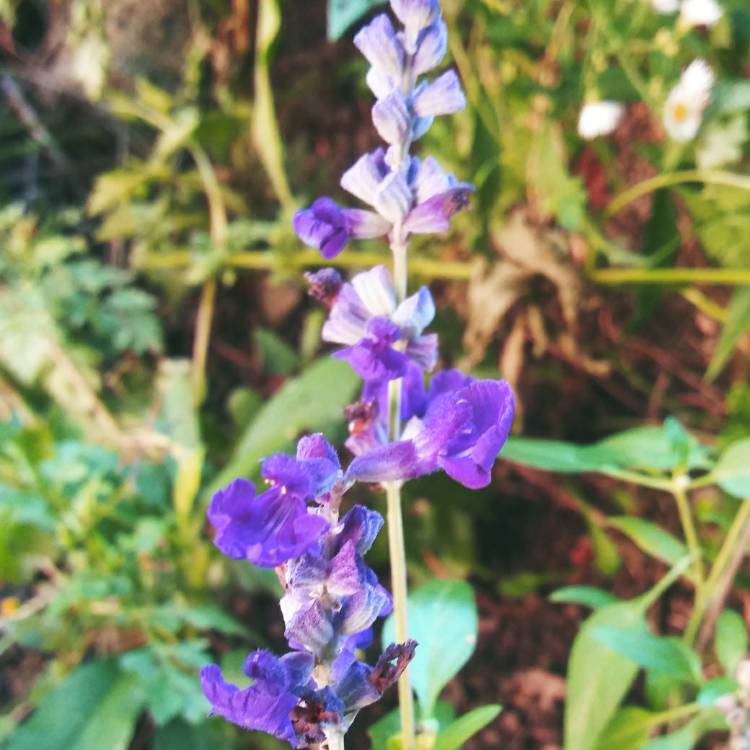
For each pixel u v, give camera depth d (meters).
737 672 0.17
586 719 0.18
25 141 0.35
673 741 0.18
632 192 0.26
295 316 0.33
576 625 0.28
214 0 0.31
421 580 0.28
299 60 0.32
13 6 0.33
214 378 0.34
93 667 0.23
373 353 0.12
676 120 0.24
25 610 0.27
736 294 0.25
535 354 0.28
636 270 0.26
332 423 0.27
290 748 0.25
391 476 0.11
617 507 0.28
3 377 0.32
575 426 0.29
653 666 0.17
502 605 0.29
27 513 0.25
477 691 0.28
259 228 0.31
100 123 0.35
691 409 0.29
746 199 0.25
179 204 0.33
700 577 0.20
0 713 0.28
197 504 0.28
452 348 0.29
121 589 0.24
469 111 0.26
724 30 0.25
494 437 0.10
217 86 0.32
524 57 0.27
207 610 0.25
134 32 0.32
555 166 0.25
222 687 0.10
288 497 0.10
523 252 0.26
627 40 0.24
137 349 0.31
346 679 0.10
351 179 0.12
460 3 0.26
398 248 0.13
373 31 0.12
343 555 0.10
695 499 0.28
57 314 0.31
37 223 0.35
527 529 0.29
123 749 0.22
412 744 0.14
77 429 0.29
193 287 0.33
